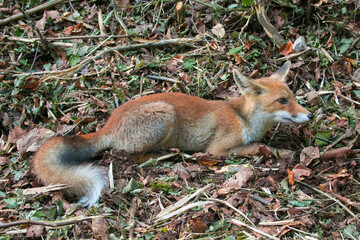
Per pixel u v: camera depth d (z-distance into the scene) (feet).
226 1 6.71
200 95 5.99
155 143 5.41
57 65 6.26
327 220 4.74
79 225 4.67
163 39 6.50
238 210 4.76
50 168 5.05
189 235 4.60
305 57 6.25
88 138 5.32
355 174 5.14
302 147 5.59
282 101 5.41
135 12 6.78
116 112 5.44
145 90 6.01
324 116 5.79
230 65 6.19
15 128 5.63
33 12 6.68
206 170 5.29
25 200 4.89
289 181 5.03
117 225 4.67
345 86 5.98
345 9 6.43
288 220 4.67
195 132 5.56
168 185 4.96
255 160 5.41
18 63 6.23
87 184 4.95
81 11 6.80
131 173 5.13
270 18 6.55
